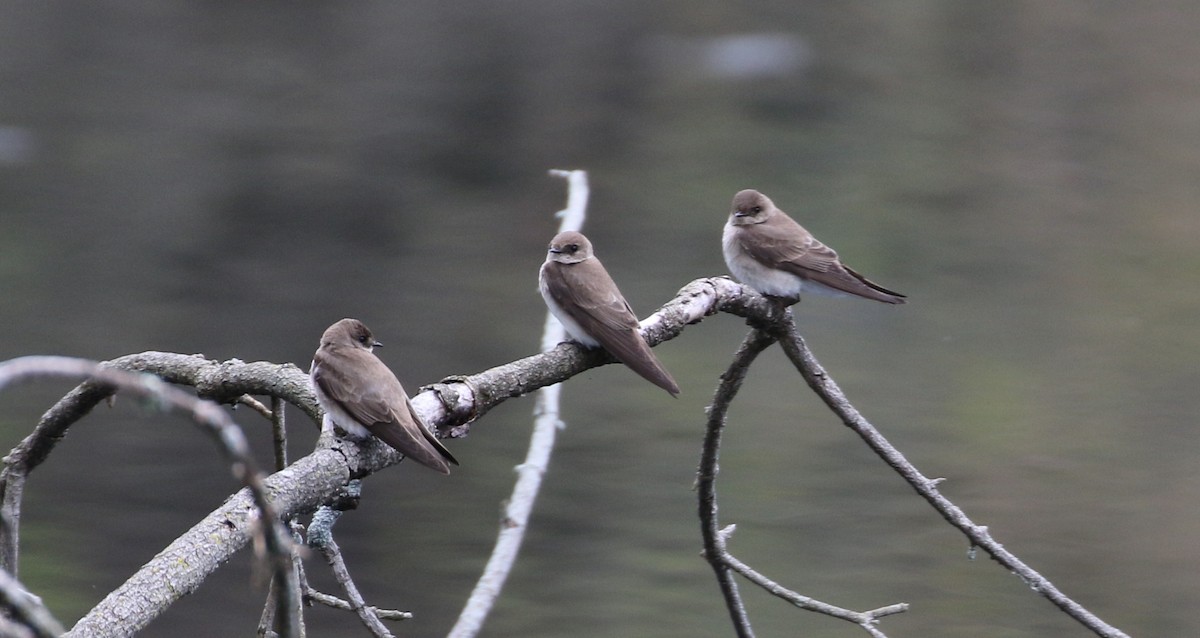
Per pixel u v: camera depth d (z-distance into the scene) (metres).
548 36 32.34
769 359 17.66
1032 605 11.74
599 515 13.00
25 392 15.32
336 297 19.31
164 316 18.45
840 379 16.80
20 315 18.31
